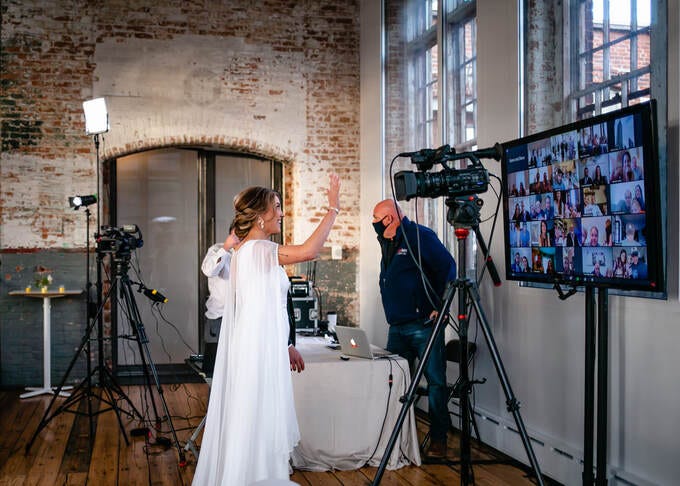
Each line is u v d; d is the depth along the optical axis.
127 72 7.54
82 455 4.94
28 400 6.76
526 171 3.94
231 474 3.18
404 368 4.62
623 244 3.21
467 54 5.64
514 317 4.71
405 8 7.00
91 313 6.54
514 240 4.07
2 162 7.28
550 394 4.30
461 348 3.66
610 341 3.77
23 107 7.32
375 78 7.51
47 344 7.05
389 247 5.21
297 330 6.02
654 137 3.03
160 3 7.63
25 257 7.30
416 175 3.52
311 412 4.48
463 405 3.66
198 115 7.70
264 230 3.55
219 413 3.42
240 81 7.80
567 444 4.12
